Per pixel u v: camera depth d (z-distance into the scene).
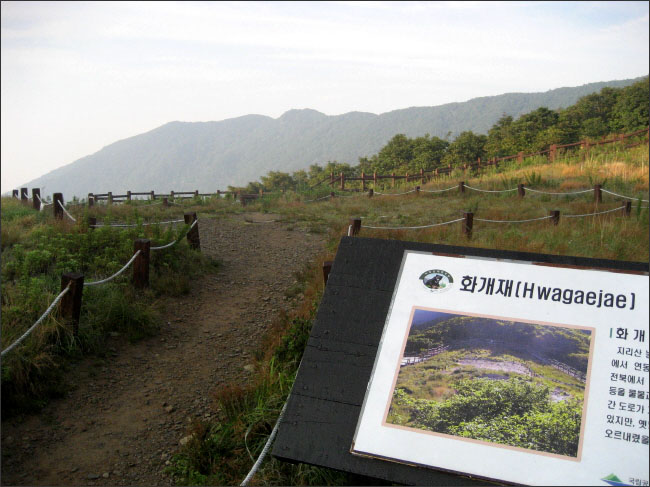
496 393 2.69
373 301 3.24
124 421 4.74
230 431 4.32
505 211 15.55
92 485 3.83
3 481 3.79
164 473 4.00
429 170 65.94
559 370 2.71
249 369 5.83
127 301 6.78
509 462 2.48
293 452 2.73
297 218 15.85
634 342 2.74
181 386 5.45
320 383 2.96
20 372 4.75
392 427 2.68
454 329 2.97
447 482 2.49
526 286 3.06
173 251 9.24
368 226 12.99
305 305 6.88
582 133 47.09
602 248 9.52
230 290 8.75
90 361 5.68
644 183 20.19
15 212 13.59
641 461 2.39
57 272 7.50
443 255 3.33
